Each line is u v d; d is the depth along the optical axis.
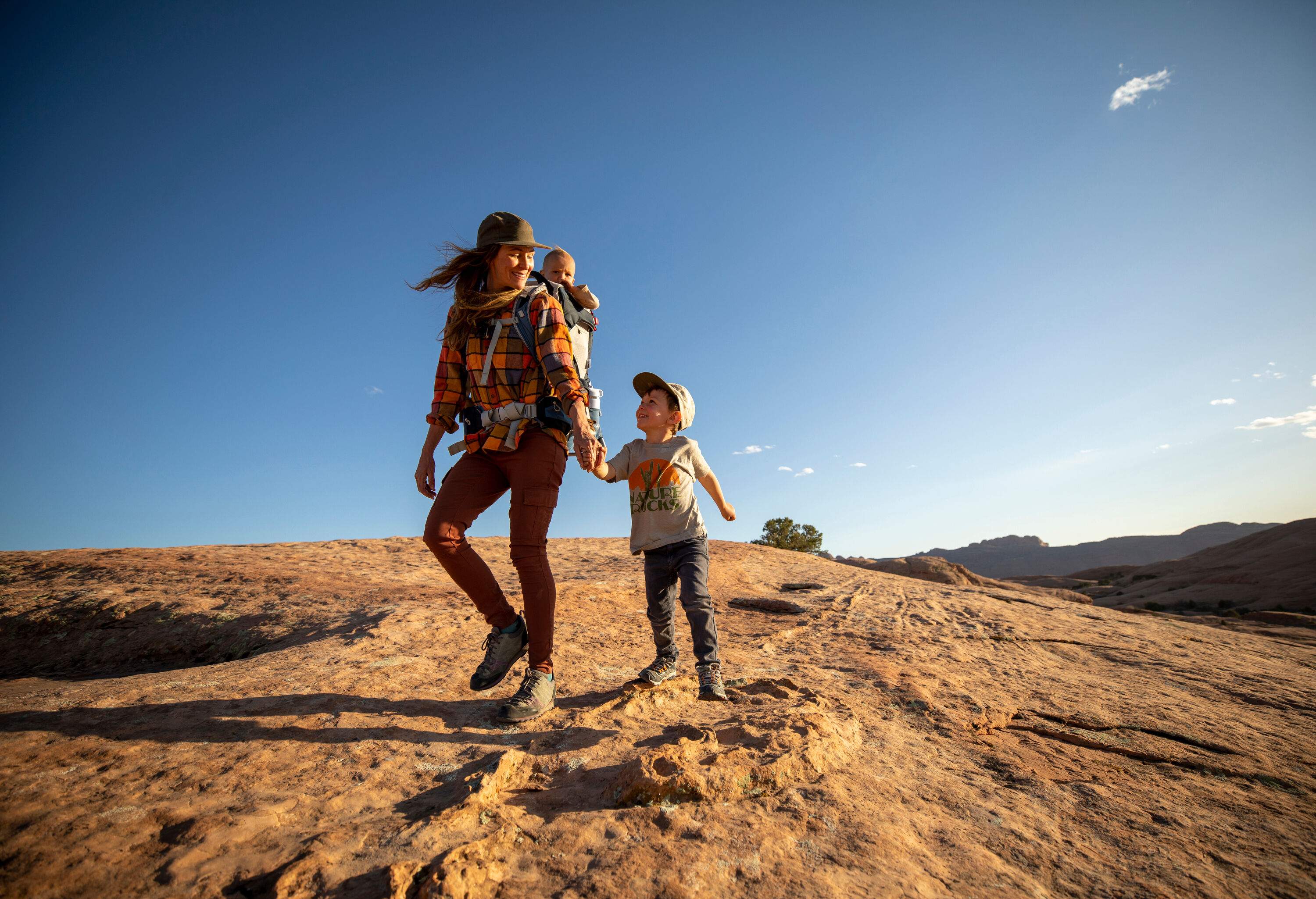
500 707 2.22
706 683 2.56
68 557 7.59
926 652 3.97
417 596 5.28
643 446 2.99
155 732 2.03
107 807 1.53
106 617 4.93
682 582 2.75
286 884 1.22
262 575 6.36
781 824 1.52
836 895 1.24
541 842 1.41
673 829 1.47
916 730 2.42
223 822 1.46
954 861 1.43
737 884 1.27
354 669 2.82
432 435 2.48
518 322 2.26
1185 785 2.01
